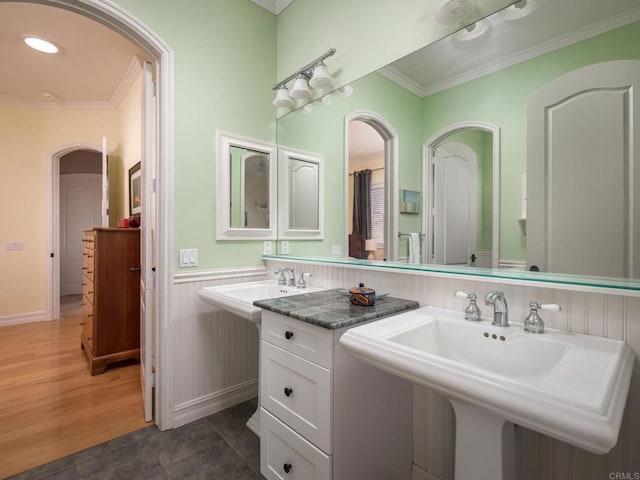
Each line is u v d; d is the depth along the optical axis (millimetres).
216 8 2111
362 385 1252
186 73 1955
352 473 1225
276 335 1403
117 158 4168
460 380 743
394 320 1173
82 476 1503
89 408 2111
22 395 2279
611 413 599
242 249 2240
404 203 1616
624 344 948
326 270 1934
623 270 994
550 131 1146
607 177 1026
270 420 1442
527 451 1134
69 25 2568
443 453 1389
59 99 3988
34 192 4074
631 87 989
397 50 1660
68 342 3365
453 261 1412
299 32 2256
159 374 1903
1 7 2344
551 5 1150
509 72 1252
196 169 1995
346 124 1923
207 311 2049
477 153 1342
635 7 982
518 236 1220
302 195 2227
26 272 4055
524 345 1021
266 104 2385
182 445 1733
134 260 2850
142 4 1794
